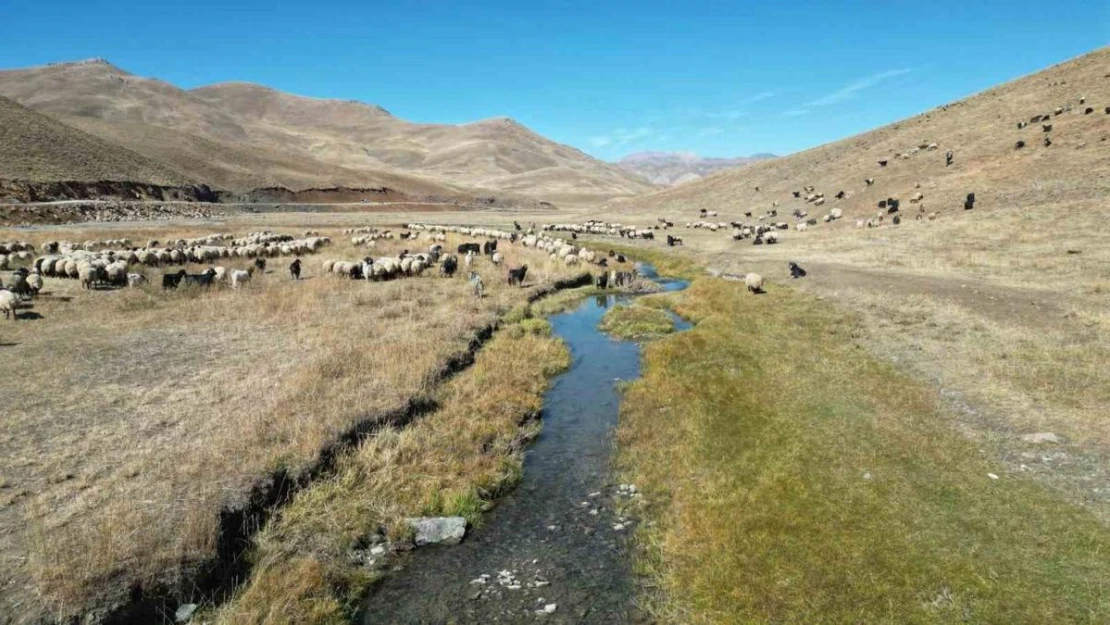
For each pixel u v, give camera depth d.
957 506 9.30
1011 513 9.02
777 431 12.53
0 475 9.72
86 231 51.06
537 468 12.41
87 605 7.01
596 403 16.11
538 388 16.88
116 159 89.31
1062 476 10.02
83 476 9.75
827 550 8.54
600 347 21.58
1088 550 8.04
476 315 23.03
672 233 61.19
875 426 12.33
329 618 7.75
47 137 81.88
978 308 20.86
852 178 67.50
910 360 16.48
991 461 10.69
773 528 9.22
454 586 8.62
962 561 8.02
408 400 14.04
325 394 13.81
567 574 8.86
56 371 15.08
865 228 44.91
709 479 11.08
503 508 10.84
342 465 11.15
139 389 13.98
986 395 13.62
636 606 8.10
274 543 9.02
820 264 32.94
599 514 10.58
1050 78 70.62
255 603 7.74
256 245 40.25
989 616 7.09
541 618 7.91
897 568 8.02
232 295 25.14
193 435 11.49
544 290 30.55
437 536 9.78
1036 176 43.38
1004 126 59.84
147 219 70.44
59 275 27.91
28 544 7.97
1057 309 19.69
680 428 13.59
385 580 8.78
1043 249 28.89
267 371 15.55
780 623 7.38
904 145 71.06
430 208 143.38
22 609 6.84
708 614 7.73
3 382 14.14
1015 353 15.94
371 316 22.22
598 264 40.19
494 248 43.53
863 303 23.16
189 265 32.97
